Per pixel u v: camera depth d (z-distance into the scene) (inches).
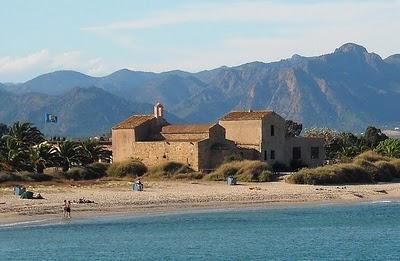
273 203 6304.1
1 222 4958.2
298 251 4313.5
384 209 6171.3
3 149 7869.1
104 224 5022.1
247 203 6225.4
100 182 7519.7
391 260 4077.3
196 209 5841.5
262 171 7726.4
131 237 4596.5
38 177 7544.3
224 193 6648.6
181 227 5034.5
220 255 4141.2
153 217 5403.5
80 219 5172.2
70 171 7844.5
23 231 4665.4
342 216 5757.9
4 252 4018.2
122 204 5851.4
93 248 4200.3
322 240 4712.1
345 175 7696.9
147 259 3949.3
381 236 4894.2
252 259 4057.6
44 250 4101.9
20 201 5767.7
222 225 5182.1
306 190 6978.4
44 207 5521.7
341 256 4173.2
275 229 5093.5
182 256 4077.3
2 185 6988.2
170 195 6432.1
